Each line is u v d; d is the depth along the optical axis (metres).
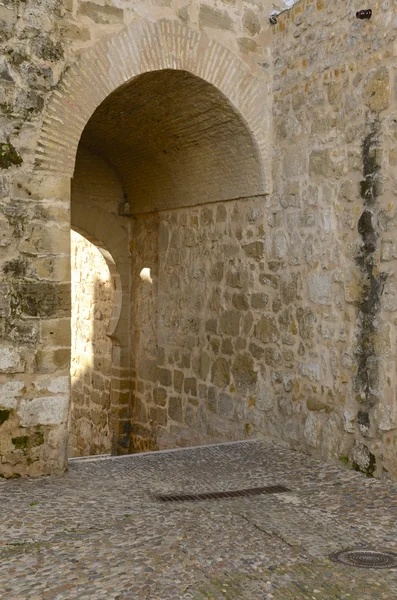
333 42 6.38
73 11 6.16
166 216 9.02
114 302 10.02
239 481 5.82
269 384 7.18
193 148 7.88
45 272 5.98
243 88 7.07
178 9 6.71
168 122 7.71
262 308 7.29
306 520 4.75
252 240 7.44
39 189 5.98
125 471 6.17
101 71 6.30
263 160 7.15
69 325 6.08
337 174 6.30
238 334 7.65
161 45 6.62
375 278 5.85
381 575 3.83
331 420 6.34
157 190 8.93
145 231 9.56
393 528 4.59
